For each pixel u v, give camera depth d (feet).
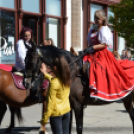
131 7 33.47
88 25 50.62
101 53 17.31
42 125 13.23
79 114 16.40
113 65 17.34
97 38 17.39
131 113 18.94
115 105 32.53
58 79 13.28
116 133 21.43
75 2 48.32
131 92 18.13
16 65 18.20
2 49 37.65
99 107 30.99
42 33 43.09
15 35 39.32
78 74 16.43
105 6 55.21
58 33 46.19
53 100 13.08
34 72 16.42
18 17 39.55
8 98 17.37
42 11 43.16
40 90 17.75
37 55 15.93
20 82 17.53
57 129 13.35
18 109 20.16
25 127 22.29
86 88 16.52
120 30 34.37
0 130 21.52
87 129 21.84
